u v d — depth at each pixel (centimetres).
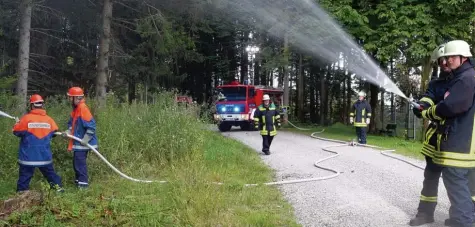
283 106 2395
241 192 659
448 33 1717
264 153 1171
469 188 514
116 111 1016
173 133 921
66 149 844
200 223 504
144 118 969
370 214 581
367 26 1794
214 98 2194
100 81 1741
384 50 1745
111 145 843
